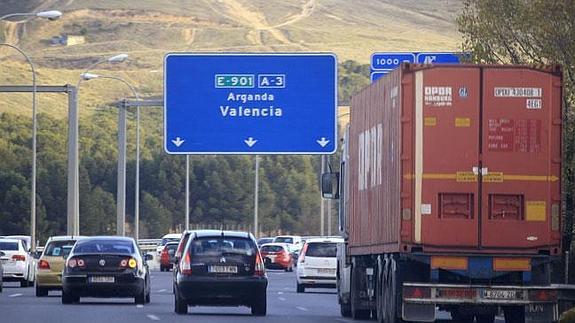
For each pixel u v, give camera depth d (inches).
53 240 3703.3
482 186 2178.9
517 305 2220.7
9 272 4372.5
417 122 2181.3
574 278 3078.2
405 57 3959.2
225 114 4205.2
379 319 2482.8
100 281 3149.6
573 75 2874.0
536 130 2182.6
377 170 2456.9
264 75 4200.3
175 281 2913.4
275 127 4192.9
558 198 2187.5
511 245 2187.5
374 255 2596.0
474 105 2178.9
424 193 2181.3
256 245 2886.3
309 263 4379.9
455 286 2206.0
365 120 2635.3
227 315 2896.2
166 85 4217.5
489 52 3095.5
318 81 4190.5
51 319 2593.5
